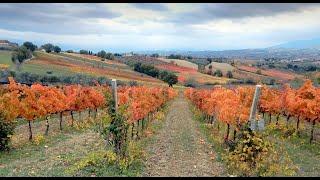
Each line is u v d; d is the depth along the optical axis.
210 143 32.59
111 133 20.97
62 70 131.50
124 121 20.98
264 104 46.56
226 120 30.03
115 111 20.91
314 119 35.81
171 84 145.62
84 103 49.53
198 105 65.06
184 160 24.30
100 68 154.12
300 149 32.06
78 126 46.41
